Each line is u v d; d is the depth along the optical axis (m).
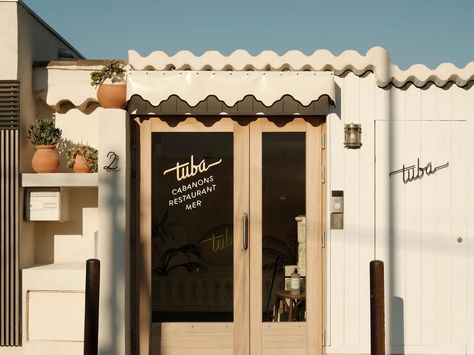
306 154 7.55
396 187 7.53
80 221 8.12
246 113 7.50
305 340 7.54
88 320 6.13
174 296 7.56
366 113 7.52
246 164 7.56
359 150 7.53
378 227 7.52
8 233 7.42
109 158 7.23
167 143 7.58
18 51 7.41
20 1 7.41
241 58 7.36
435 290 7.52
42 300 7.50
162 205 7.57
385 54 7.41
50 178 7.46
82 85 7.88
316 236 7.55
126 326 7.29
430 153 7.55
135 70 7.25
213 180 7.57
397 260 7.52
